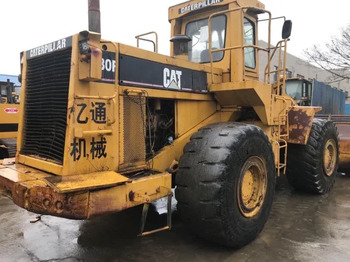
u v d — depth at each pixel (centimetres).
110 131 289
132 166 321
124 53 309
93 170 287
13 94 906
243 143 318
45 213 244
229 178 301
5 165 334
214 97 418
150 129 348
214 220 295
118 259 306
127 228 382
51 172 291
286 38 426
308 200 493
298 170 506
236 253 316
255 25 463
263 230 373
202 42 455
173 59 359
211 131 328
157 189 299
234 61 412
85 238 354
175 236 357
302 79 1058
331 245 333
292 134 490
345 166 660
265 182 354
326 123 530
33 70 332
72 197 237
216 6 433
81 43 270
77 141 276
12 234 367
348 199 499
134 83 318
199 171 300
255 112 449
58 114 296
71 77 274
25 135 341
